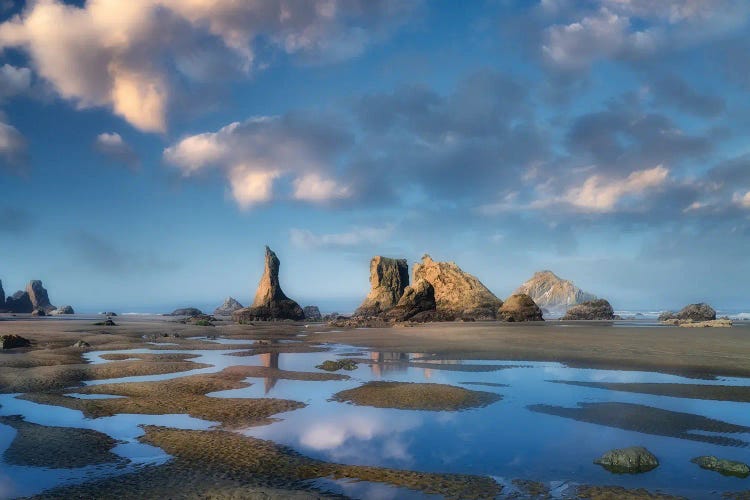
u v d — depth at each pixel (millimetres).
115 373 28656
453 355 37031
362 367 31078
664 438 15086
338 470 12672
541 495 10914
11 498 10922
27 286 178500
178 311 165750
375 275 130375
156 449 14484
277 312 119125
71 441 15258
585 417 17672
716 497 10664
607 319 107188
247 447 14625
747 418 17344
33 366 31203
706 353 35125
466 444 14734
